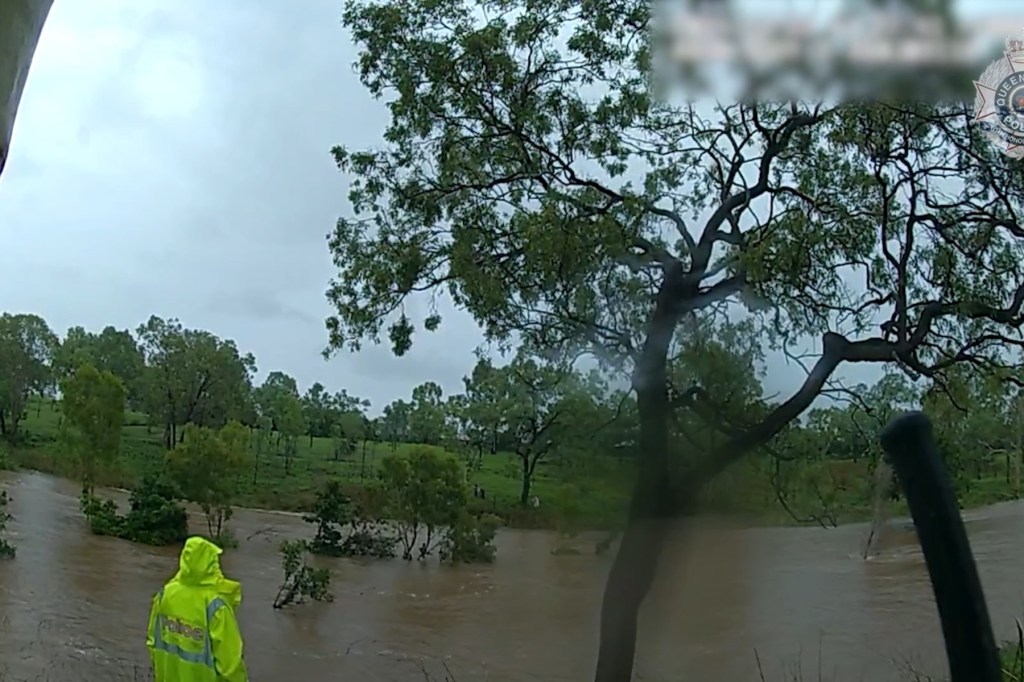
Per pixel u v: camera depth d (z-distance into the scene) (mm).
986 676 1527
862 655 14914
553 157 9344
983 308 9070
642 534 9445
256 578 27875
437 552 33531
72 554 28578
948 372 9672
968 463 14305
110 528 33156
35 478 46031
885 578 20891
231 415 58062
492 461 32938
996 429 13219
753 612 16703
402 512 32969
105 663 15922
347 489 39719
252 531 37938
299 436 58125
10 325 53969
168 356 56688
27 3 1656
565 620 18062
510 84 9156
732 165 9539
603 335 9562
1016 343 9469
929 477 1589
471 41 8938
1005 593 15734
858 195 8969
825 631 16469
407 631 20609
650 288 9430
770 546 14820
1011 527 21938
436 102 9367
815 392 9250
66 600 21578
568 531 11336
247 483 47469
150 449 52969
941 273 9445
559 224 8539
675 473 9492
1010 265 9383
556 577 19031
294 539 35938
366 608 23672
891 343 9203
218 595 6926
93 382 42312
